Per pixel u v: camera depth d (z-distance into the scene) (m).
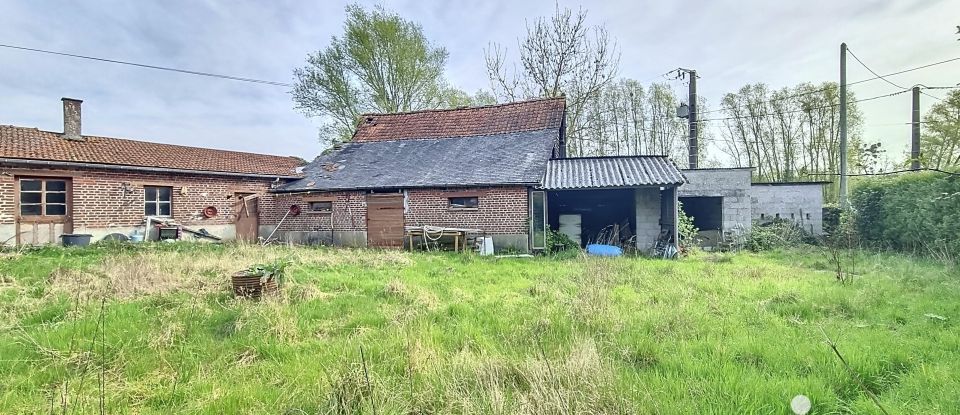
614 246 15.45
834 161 27.75
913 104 18.64
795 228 17.67
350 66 29.91
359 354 4.39
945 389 3.42
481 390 3.42
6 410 3.46
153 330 5.29
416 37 31.09
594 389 3.31
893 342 4.59
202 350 4.77
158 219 16.38
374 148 21.05
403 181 16.75
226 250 13.26
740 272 9.67
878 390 3.64
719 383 3.66
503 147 18.56
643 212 16.45
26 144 14.30
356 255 12.79
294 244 16.97
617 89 34.66
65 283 7.73
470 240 15.49
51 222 14.29
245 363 4.48
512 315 5.98
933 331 4.96
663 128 34.00
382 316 6.05
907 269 9.23
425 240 15.56
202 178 17.45
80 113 16.48
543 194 15.42
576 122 29.12
